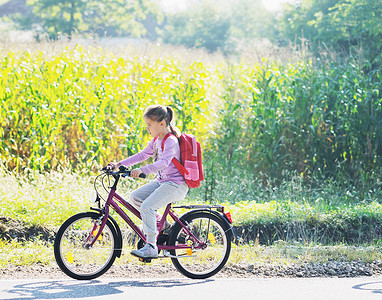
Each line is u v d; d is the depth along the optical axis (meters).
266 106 16.53
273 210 11.42
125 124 14.87
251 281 7.45
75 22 60.69
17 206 10.62
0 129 14.30
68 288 6.80
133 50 18.27
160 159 7.22
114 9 65.62
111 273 7.72
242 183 14.28
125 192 12.65
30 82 14.62
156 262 8.40
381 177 15.21
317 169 15.53
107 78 15.45
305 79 16.69
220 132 16.72
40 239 9.57
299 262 8.55
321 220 11.15
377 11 21.52
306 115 15.98
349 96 16.55
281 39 31.25
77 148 15.02
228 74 18.69
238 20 73.31
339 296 6.66
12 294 6.43
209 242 8.01
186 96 16.33
